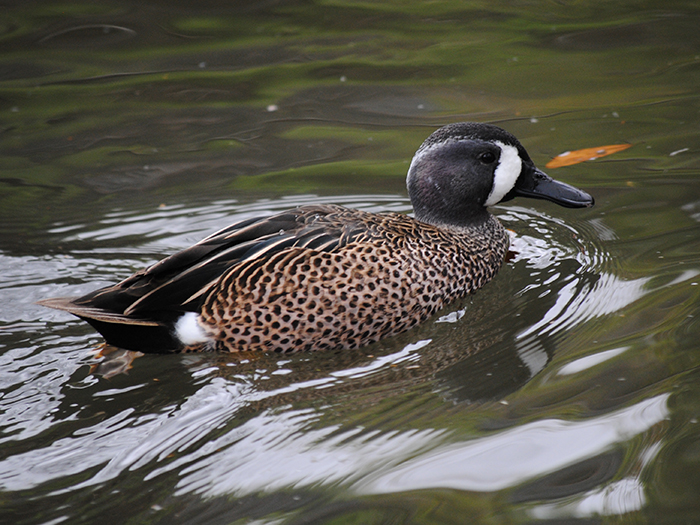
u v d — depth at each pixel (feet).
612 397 23.85
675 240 34.55
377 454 22.38
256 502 20.61
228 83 58.95
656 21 67.15
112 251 37.29
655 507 19.22
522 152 35.55
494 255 34.76
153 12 73.36
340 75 59.57
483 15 71.46
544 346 28.09
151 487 21.30
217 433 23.68
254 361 28.12
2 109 55.52
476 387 25.67
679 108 50.49
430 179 34.96
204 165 46.93
